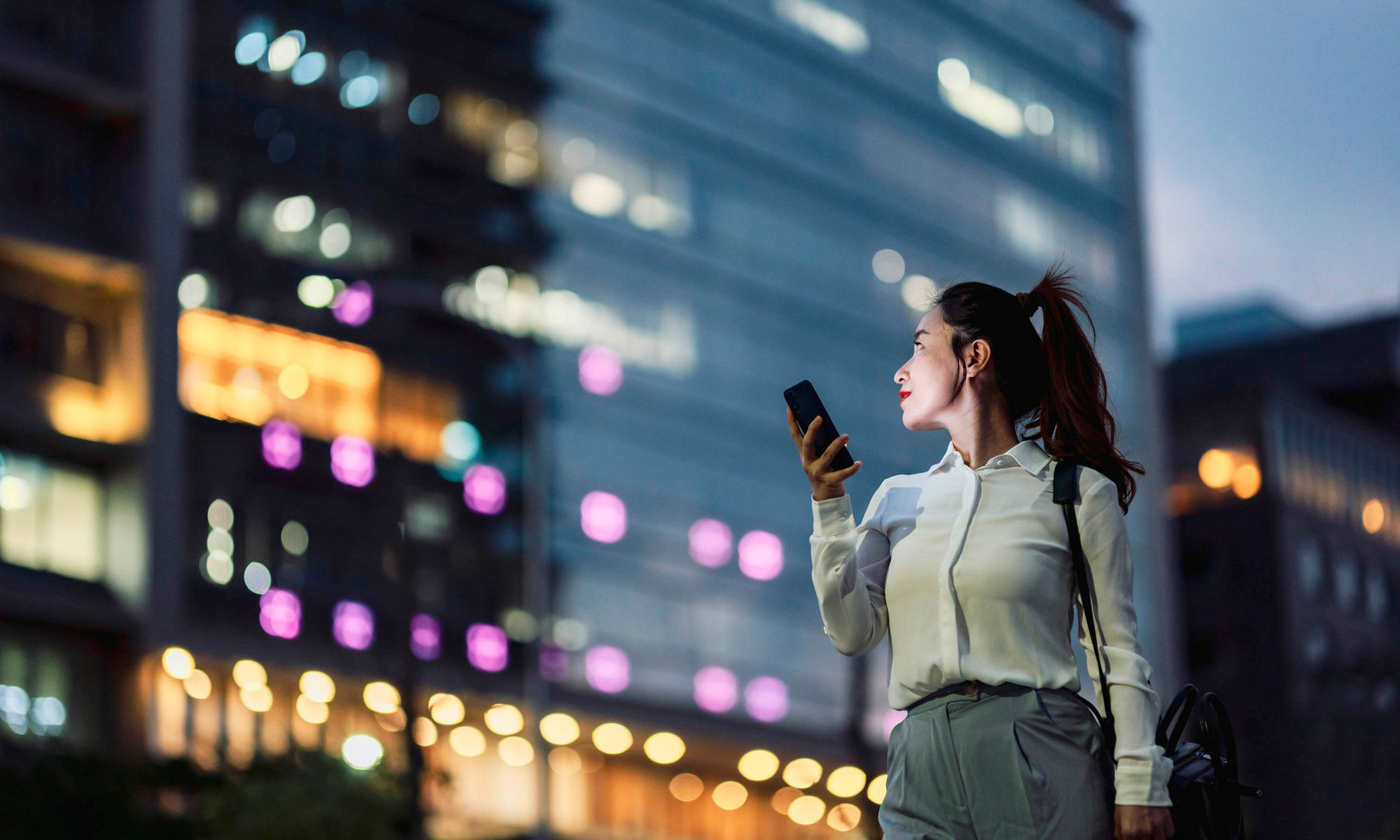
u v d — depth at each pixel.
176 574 36.00
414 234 44.00
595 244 48.50
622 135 50.22
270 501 38.25
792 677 49.59
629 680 45.28
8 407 34.34
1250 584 82.19
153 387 36.53
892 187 59.00
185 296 37.72
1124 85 72.62
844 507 3.26
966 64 64.12
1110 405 3.37
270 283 39.41
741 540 49.81
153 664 35.47
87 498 36.03
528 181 47.19
